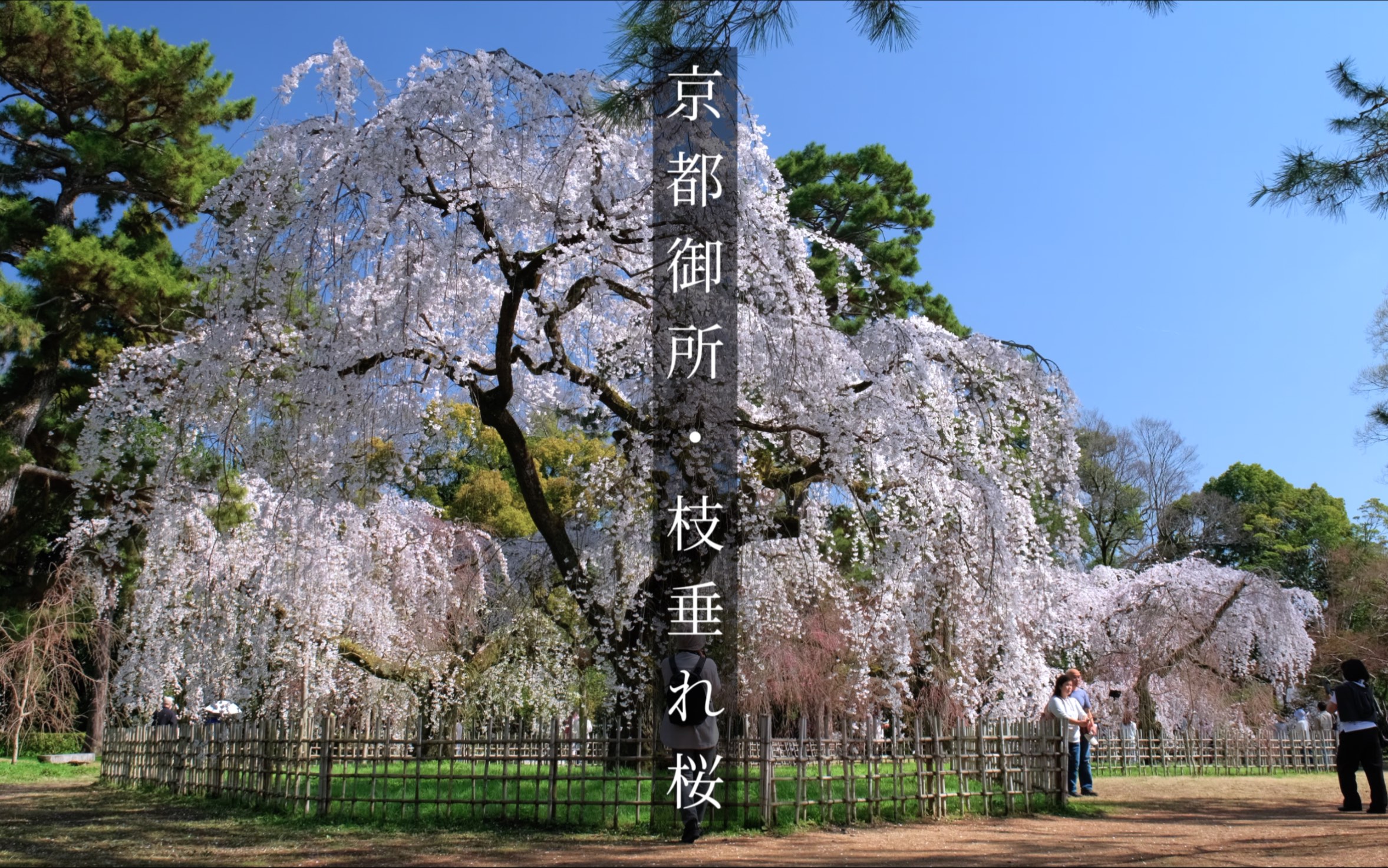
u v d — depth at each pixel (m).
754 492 8.52
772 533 8.49
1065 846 5.18
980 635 8.29
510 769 6.58
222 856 4.76
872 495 7.93
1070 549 8.66
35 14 14.04
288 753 6.68
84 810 7.09
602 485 8.81
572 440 18.95
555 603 13.21
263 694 10.75
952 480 7.62
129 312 13.80
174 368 7.84
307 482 7.89
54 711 13.41
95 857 4.75
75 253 12.78
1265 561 31.48
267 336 7.14
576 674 12.74
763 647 9.75
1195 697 15.47
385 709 12.27
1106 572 15.84
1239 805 8.24
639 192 7.39
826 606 10.59
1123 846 5.16
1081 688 9.19
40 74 14.92
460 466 20.53
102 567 12.81
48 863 4.52
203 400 7.31
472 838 5.36
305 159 6.85
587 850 4.93
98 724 15.88
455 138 6.93
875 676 8.88
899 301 18.92
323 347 7.11
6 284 13.12
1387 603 24.28
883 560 7.60
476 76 6.88
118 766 9.95
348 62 6.88
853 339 7.82
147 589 10.05
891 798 6.31
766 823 5.66
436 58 7.15
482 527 16.12
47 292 13.85
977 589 8.00
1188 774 13.48
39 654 12.91
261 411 7.73
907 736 6.96
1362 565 26.62
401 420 7.90
